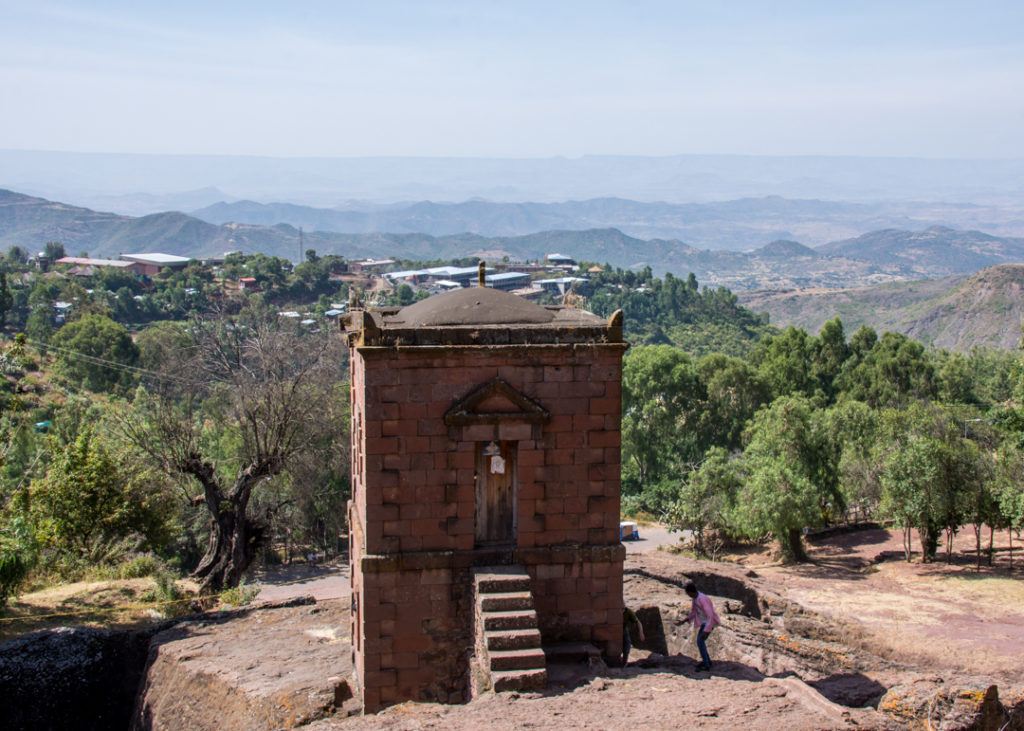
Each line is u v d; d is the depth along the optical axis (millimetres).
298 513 57344
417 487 18078
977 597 38656
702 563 34750
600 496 18562
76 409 61875
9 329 139500
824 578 46000
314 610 27109
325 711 18219
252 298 174875
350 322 21000
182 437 40719
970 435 67188
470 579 18156
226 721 19172
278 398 41781
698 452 81750
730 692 16141
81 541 40438
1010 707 16141
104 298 170500
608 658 18719
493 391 18047
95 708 24266
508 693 15664
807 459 58625
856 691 19719
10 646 24203
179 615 28484
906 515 48500
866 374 99312
